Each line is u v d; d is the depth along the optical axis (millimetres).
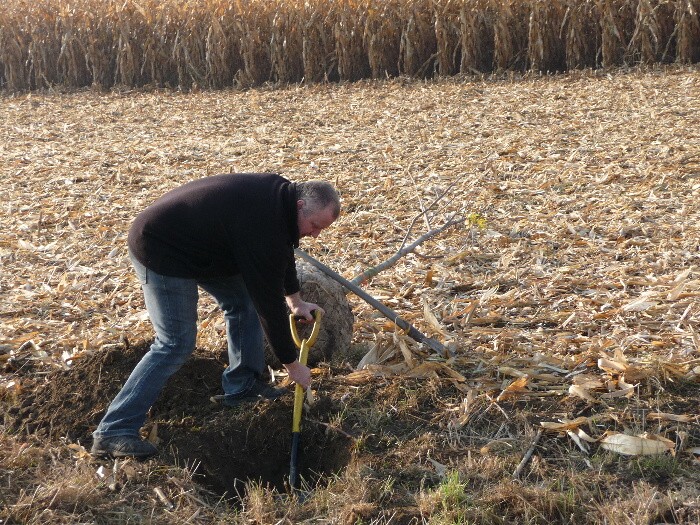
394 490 3914
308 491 4137
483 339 5363
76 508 3777
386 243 7445
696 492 3719
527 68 16562
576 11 15812
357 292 5145
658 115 11594
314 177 9727
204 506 3932
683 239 7012
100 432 4203
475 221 6523
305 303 4547
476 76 16391
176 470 4156
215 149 11461
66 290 6609
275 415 4598
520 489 3770
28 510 3723
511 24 16562
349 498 3838
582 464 4035
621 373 4680
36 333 5660
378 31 16984
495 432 4344
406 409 4547
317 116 13578
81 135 12922
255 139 11969
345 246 7398
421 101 14242
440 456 4160
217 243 3967
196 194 3977
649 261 6590
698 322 5340
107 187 9758
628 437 4086
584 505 3680
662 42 15922
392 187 9141
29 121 14383
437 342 5121
